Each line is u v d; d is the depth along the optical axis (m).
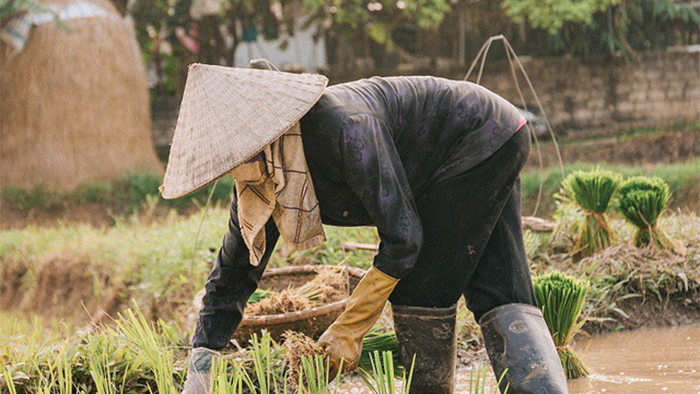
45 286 8.95
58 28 14.26
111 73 14.48
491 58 18.19
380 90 2.90
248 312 4.03
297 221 2.73
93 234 9.48
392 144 2.79
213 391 3.00
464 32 18.23
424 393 3.04
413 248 2.74
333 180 2.83
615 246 5.45
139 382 3.59
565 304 3.75
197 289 6.02
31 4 13.30
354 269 4.57
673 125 17.23
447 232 2.93
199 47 18.67
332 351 2.88
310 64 20.52
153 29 18.95
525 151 2.96
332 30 18.88
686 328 4.87
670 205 10.97
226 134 2.61
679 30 17.98
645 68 17.56
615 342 4.58
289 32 18.11
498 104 2.97
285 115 2.60
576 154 15.30
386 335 3.57
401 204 2.72
